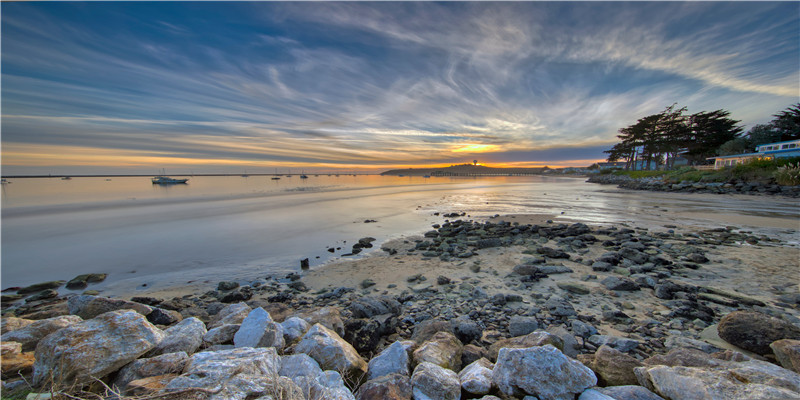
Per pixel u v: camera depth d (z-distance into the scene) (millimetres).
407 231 17234
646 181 46938
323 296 8023
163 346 3391
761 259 9336
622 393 2699
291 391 2531
